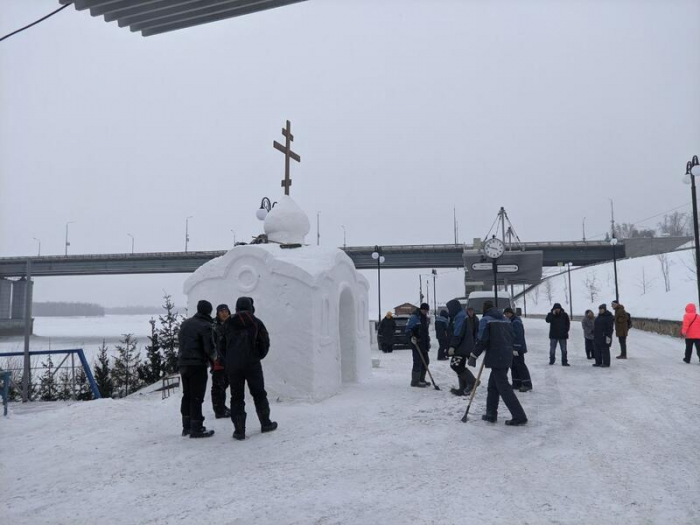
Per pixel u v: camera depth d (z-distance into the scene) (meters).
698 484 4.88
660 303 42.12
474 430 6.96
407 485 4.92
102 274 70.00
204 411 8.33
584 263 68.44
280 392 8.84
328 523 4.11
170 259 66.50
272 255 9.23
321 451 6.03
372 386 10.50
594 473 5.22
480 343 7.29
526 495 4.63
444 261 64.44
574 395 9.53
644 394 9.52
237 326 6.70
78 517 4.35
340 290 10.02
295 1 4.23
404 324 22.27
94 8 4.27
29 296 9.96
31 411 8.52
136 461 5.78
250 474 5.29
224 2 4.18
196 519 4.25
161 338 16.91
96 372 15.12
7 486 5.10
